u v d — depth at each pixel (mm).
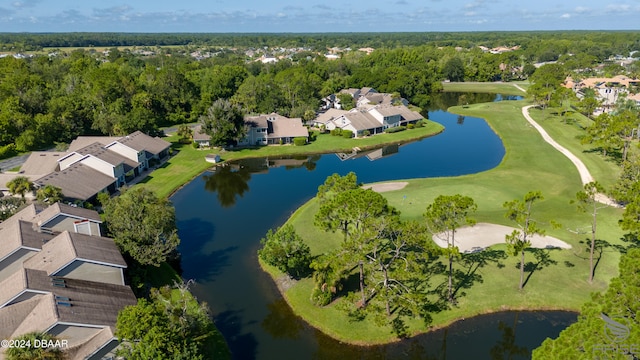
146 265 47531
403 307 42938
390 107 131500
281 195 77062
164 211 50375
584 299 43594
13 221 50594
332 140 114000
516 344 38938
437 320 41656
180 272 51500
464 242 54375
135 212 48344
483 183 76688
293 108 137750
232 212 69750
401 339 39719
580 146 98562
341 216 40500
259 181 85312
